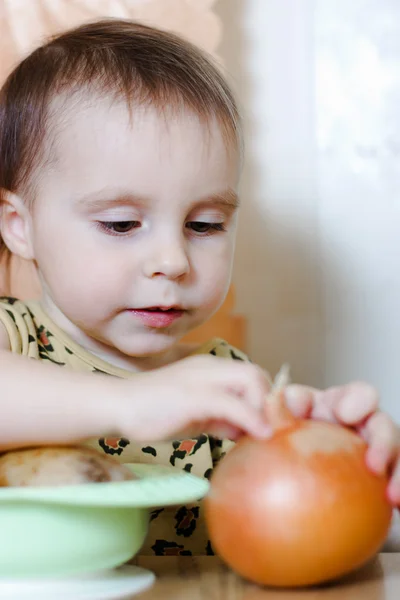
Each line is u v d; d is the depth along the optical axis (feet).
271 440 2.03
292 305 6.21
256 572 1.96
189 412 2.18
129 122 3.03
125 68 3.23
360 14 6.11
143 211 3.04
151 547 3.50
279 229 6.16
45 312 3.60
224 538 1.98
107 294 3.08
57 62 3.35
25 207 3.38
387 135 6.13
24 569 1.85
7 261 4.28
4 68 4.87
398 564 2.34
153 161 3.01
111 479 2.05
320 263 6.19
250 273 6.17
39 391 2.30
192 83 3.21
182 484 2.07
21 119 3.34
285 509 1.89
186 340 5.52
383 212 6.15
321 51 6.13
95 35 3.51
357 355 6.20
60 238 3.15
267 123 6.12
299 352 6.22
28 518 1.83
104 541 1.91
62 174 3.14
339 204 6.16
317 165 6.16
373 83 6.13
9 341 3.35
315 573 1.94
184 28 5.25
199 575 2.20
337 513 1.90
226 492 1.98
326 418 2.40
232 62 6.04
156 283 3.04
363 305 6.19
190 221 3.14
